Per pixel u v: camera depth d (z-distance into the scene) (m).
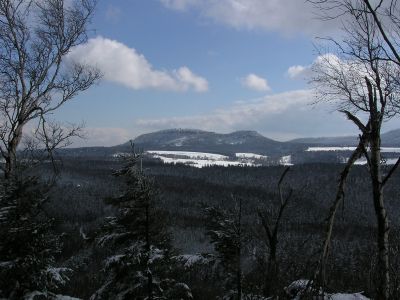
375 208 4.60
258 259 6.47
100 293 12.68
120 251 13.48
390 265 4.90
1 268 10.77
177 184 166.25
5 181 11.53
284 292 5.13
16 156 12.33
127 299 12.50
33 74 12.76
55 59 13.36
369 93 4.72
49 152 12.66
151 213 13.05
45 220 11.55
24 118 12.41
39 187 11.95
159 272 12.83
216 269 15.90
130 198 12.95
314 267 3.91
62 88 13.53
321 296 3.74
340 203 4.30
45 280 11.34
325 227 4.12
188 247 62.09
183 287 12.99
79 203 114.94
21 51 12.76
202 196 145.88
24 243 11.01
